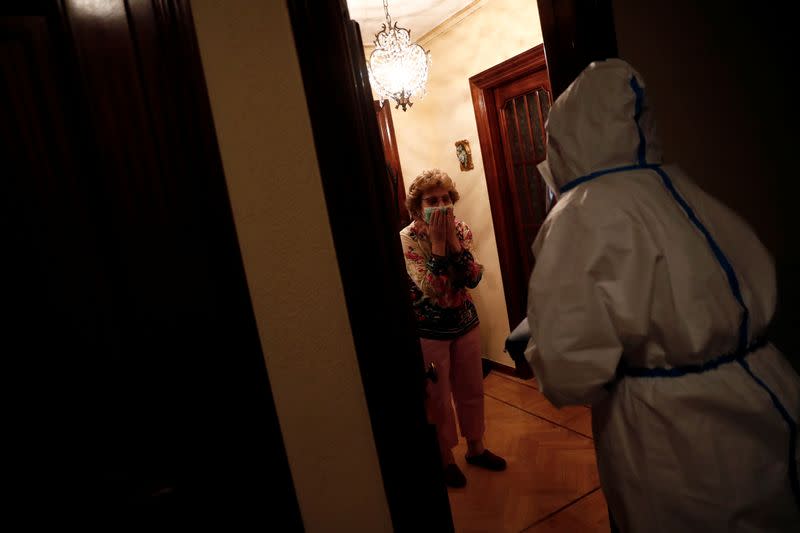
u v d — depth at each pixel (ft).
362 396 3.07
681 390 3.08
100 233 2.42
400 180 11.44
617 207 3.11
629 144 3.32
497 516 6.95
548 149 3.71
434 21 10.63
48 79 2.31
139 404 2.53
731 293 3.11
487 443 8.86
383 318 3.04
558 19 4.37
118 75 2.40
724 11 5.49
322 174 2.88
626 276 3.03
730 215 3.48
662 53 4.83
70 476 2.43
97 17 2.36
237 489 2.72
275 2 2.75
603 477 3.73
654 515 3.25
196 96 2.52
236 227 2.68
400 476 3.15
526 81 9.66
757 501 2.98
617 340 3.12
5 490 2.33
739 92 5.59
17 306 2.31
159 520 2.58
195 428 2.62
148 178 2.46
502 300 11.15
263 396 2.73
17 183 2.28
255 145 2.72
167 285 2.52
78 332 2.41
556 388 3.33
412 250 7.29
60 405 2.40
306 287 2.88
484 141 10.57
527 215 10.47
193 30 2.52
